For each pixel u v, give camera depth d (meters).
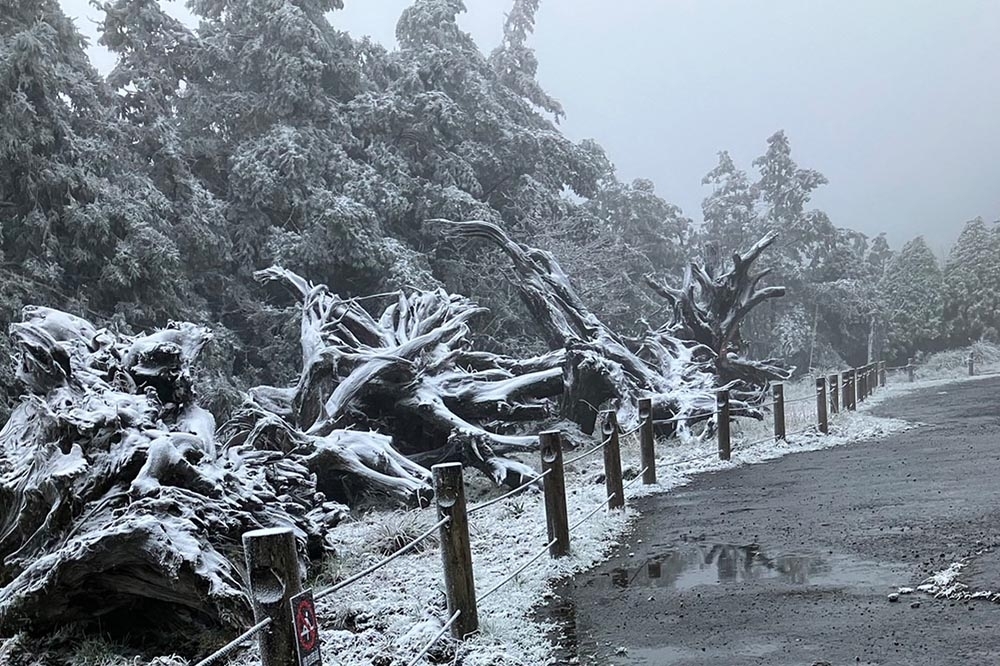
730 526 8.57
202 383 21.47
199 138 29.48
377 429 15.16
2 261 20.45
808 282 55.72
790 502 9.57
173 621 6.26
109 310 22.52
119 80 28.81
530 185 35.81
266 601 3.43
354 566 8.01
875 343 56.50
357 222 27.06
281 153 27.97
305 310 16.34
